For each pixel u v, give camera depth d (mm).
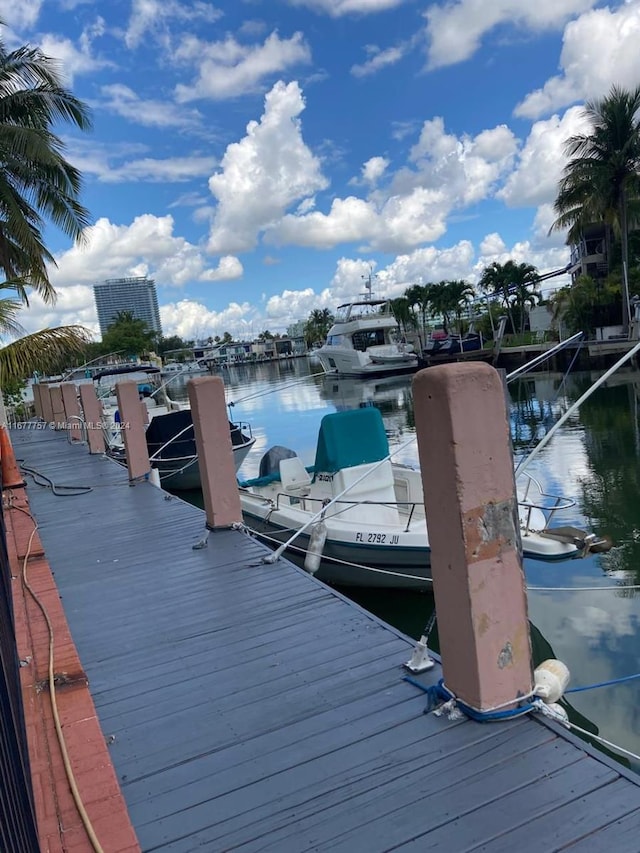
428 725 2916
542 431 18500
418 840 2266
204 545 6082
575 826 2256
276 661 3711
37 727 3158
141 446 9961
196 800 2602
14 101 17094
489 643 2818
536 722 2863
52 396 19078
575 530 6570
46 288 18984
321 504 8078
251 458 20016
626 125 34531
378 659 3615
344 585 7953
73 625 4527
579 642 6301
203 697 3398
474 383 2656
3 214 17344
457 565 2781
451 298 61438
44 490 10078
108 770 2787
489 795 2445
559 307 41625
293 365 85750
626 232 35906
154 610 4668
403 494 8758
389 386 39219
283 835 2359
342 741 2879
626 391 25859
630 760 4512
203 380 6305
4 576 3586
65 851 2334
